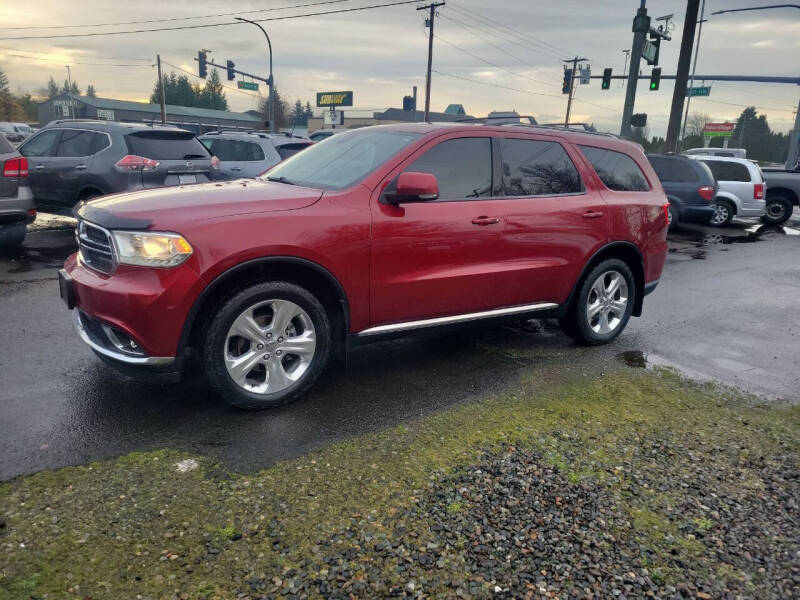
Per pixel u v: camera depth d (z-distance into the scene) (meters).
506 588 2.24
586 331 5.08
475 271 4.24
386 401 3.87
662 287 7.91
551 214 4.57
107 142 8.70
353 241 3.68
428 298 4.08
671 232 13.87
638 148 5.42
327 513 2.63
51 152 9.23
